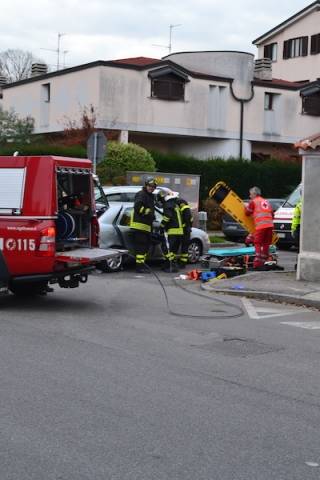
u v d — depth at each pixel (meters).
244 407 5.90
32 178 9.74
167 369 7.05
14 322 9.23
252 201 15.50
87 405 5.79
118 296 11.84
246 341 8.57
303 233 13.32
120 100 31.48
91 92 31.31
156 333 8.84
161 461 4.66
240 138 35.44
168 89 32.78
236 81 35.28
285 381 6.77
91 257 10.01
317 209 13.09
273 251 15.99
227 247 21.67
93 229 11.09
